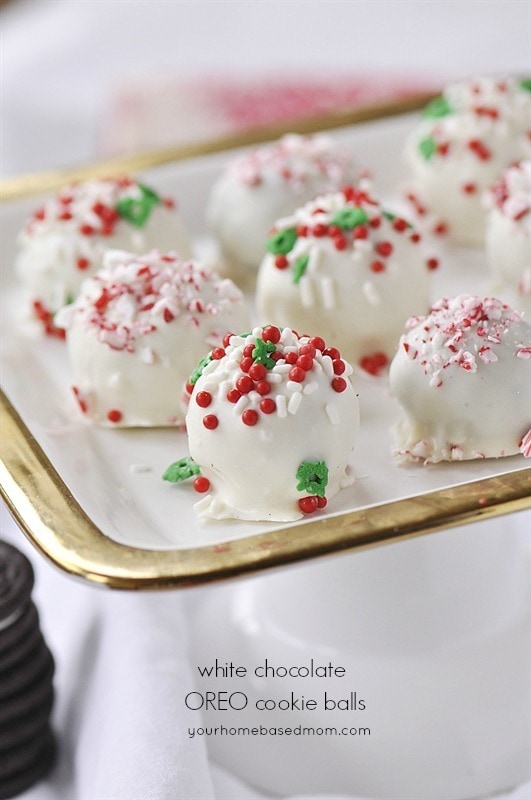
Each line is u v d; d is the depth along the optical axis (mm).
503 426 363
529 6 692
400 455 370
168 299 395
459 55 658
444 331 368
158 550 326
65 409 410
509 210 426
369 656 374
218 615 399
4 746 374
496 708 371
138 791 350
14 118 638
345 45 683
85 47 685
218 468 353
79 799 371
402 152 511
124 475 380
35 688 375
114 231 441
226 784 370
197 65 672
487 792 367
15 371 426
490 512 328
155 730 362
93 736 378
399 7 708
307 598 379
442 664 372
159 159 503
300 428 348
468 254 466
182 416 396
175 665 379
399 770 370
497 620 376
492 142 462
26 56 680
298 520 352
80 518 336
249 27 710
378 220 412
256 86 639
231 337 362
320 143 470
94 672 395
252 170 459
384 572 371
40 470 350
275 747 375
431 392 365
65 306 437
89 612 409
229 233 460
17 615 375
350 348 411
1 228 479
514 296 432
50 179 491
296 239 417
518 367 363
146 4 732
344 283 406
